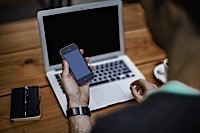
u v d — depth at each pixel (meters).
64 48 1.10
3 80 1.19
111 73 1.21
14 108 1.05
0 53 1.34
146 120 0.47
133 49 1.36
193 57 0.52
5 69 1.25
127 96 1.11
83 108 0.96
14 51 1.35
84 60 1.09
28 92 1.11
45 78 1.21
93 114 1.05
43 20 1.15
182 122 0.46
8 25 1.53
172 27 0.53
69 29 1.19
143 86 1.09
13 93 1.10
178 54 0.54
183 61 0.54
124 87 1.15
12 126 1.01
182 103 0.47
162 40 0.58
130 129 0.46
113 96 1.11
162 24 0.56
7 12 2.93
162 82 1.17
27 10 2.96
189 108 0.47
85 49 1.23
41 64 1.28
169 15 0.53
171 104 0.48
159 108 0.47
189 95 0.49
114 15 1.23
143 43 1.40
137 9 1.66
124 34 1.33
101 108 1.07
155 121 0.46
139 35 1.45
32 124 1.02
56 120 1.04
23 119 1.02
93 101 1.09
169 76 0.57
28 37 1.45
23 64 1.28
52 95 1.13
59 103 1.09
